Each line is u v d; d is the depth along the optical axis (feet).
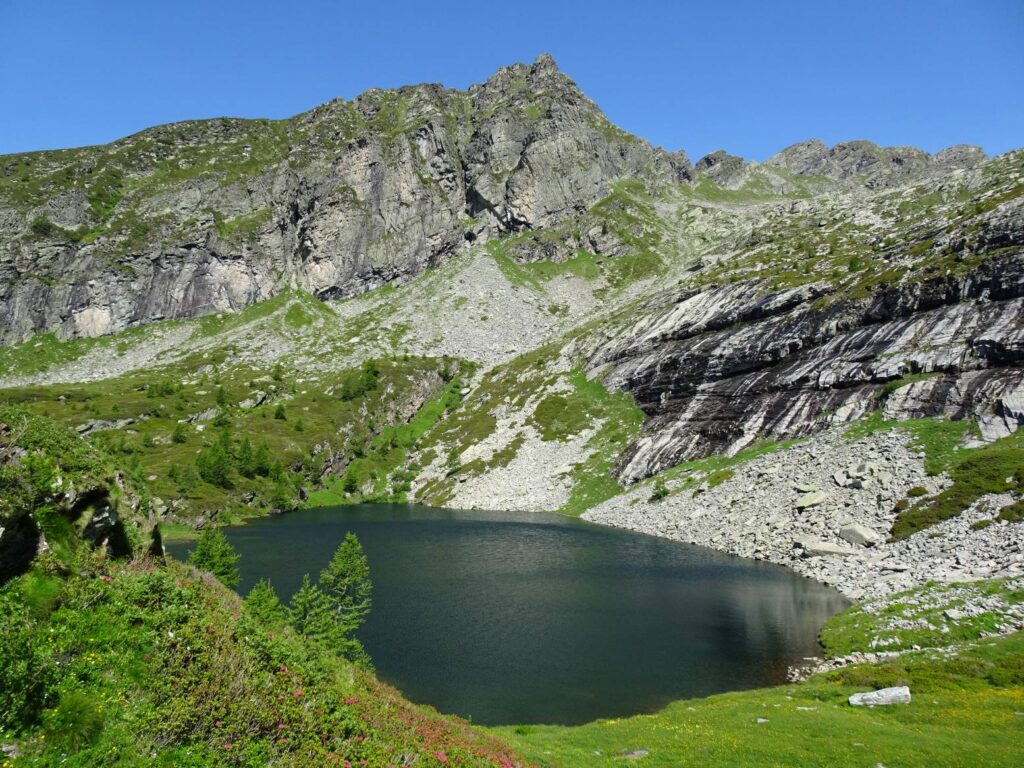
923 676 94.79
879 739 71.56
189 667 43.86
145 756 35.83
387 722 56.39
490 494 388.16
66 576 48.03
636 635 143.02
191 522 316.60
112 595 48.06
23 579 44.70
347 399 526.57
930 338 279.69
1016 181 479.82
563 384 494.18
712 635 141.49
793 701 95.35
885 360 286.25
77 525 54.19
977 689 88.07
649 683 116.67
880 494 208.74
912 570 159.53
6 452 52.06
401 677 120.57
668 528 272.51
